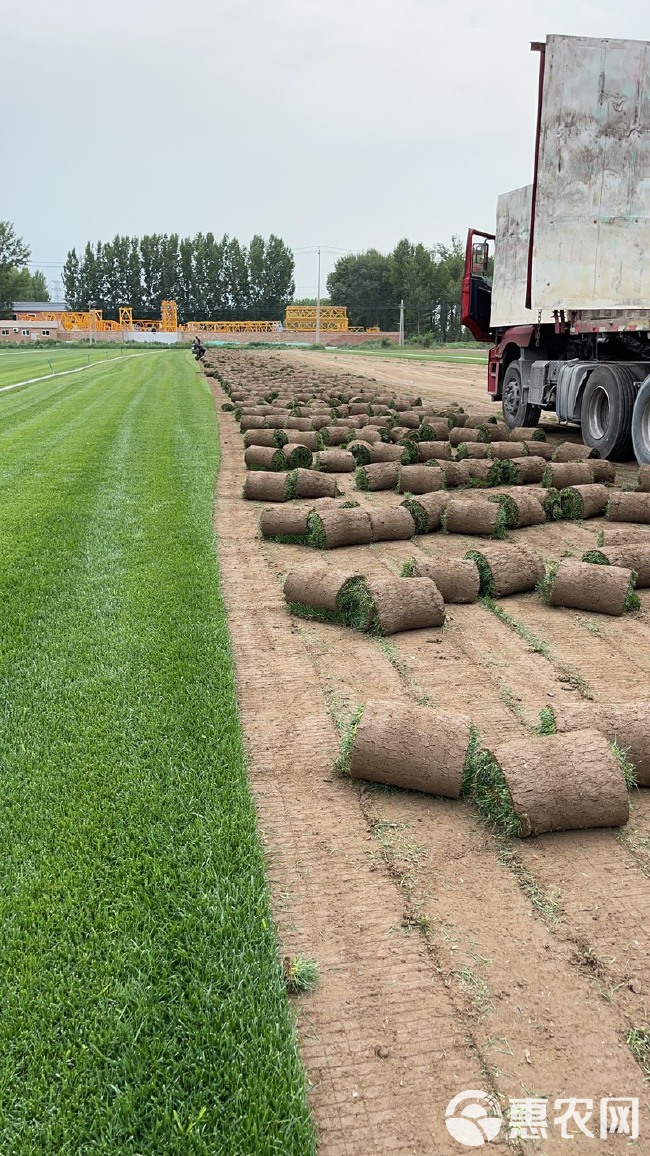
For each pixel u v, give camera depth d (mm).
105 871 3400
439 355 65750
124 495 10398
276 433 14320
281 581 7418
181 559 7652
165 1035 2664
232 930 3082
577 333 13430
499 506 8984
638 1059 2682
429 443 12773
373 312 128250
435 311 119938
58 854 3492
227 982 2861
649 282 10648
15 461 13008
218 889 3299
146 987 2830
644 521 9633
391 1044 2717
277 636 6148
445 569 6867
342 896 3389
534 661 5730
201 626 6023
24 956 2951
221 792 3951
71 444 14789
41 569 7293
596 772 3783
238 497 10773
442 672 5531
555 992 2928
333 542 8422
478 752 4066
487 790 3936
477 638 6156
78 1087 2484
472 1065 2650
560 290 10422
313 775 4270
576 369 13508
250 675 5461
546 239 10297
